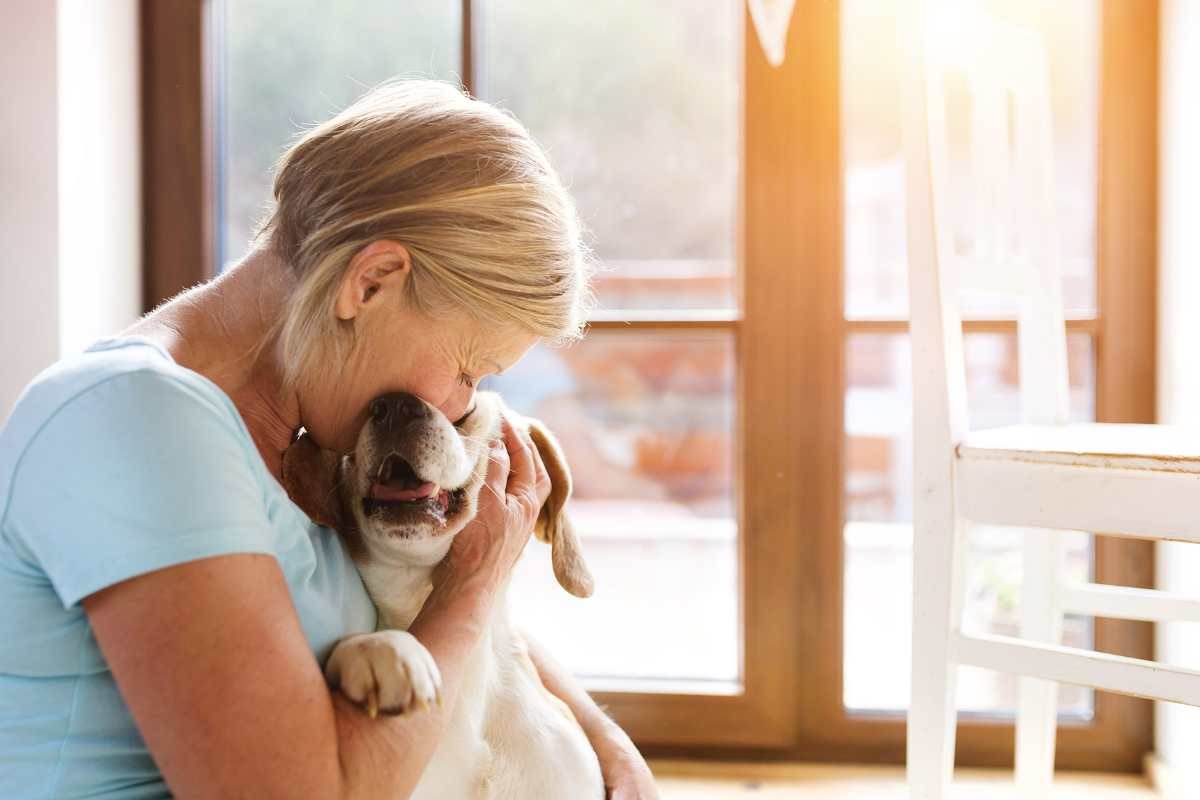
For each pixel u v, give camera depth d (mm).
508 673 1089
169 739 720
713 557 3492
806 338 1947
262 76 2096
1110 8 1897
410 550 958
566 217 950
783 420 1959
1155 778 1856
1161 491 1132
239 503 763
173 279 1997
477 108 933
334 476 1010
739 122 1955
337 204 855
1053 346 1576
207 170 1995
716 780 1934
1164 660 1876
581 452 4609
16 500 740
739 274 1975
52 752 780
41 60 1699
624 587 3020
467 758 995
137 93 1968
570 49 2418
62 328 1721
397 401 886
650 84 2461
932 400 1273
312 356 871
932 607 1273
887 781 1920
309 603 879
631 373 4551
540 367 4582
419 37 2070
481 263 871
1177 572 1812
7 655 768
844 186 1931
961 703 2072
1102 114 1908
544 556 3201
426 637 900
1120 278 1918
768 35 1748
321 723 766
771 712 1990
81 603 739
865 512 3000
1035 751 1530
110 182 1869
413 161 864
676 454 4574
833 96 1916
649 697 2014
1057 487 1195
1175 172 1826
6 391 1719
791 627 1976
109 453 724
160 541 715
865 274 2174
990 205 1496
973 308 1981
